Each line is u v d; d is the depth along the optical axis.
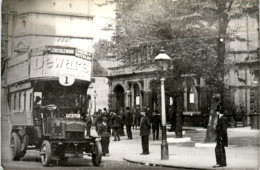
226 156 12.25
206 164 11.45
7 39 14.30
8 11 14.37
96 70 14.35
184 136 15.02
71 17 14.12
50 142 11.45
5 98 13.18
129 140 14.75
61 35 14.00
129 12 14.70
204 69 14.59
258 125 14.05
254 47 14.35
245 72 14.48
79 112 12.17
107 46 14.50
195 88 15.17
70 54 12.38
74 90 12.27
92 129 13.59
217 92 14.54
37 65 12.18
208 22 14.50
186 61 14.58
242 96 14.47
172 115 15.16
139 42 14.64
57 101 12.06
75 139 11.51
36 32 13.77
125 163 12.06
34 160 12.86
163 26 14.64
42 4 14.07
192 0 14.50
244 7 14.27
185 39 14.62
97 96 14.41
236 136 13.74
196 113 15.65
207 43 14.51
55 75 12.13
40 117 11.88
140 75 14.75
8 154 12.94
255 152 12.55
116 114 14.74
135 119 14.80
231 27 14.41
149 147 13.96
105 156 13.16
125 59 14.75
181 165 11.37
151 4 14.74
